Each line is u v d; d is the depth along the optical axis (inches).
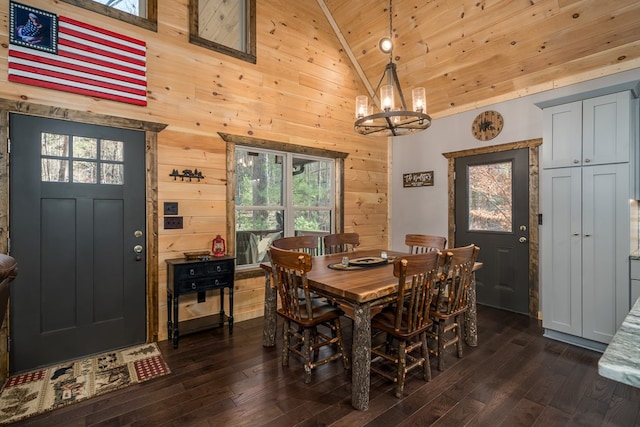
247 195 148.4
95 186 108.4
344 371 98.0
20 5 96.3
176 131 124.7
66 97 103.2
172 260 119.5
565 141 118.1
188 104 127.6
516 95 150.9
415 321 86.3
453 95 170.4
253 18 145.7
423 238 136.7
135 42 115.6
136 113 116.1
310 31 165.8
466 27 140.0
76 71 104.3
